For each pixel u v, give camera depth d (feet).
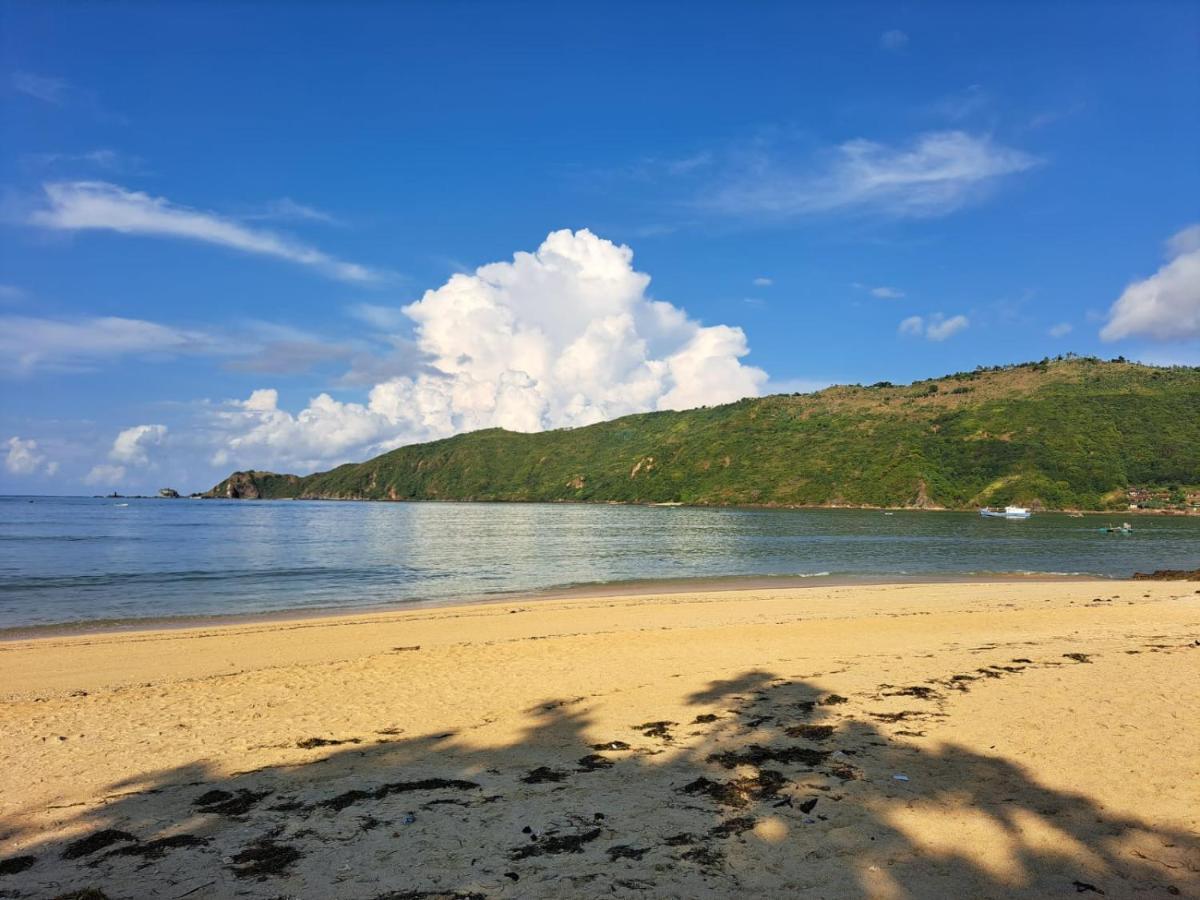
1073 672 38.52
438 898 16.98
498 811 22.20
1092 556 142.31
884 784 23.67
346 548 160.86
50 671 45.68
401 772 26.05
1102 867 18.03
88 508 456.45
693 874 17.97
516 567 122.72
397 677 42.06
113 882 18.03
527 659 46.65
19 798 24.14
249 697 37.88
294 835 20.70
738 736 29.25
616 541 186.29
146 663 47.98
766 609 70.03
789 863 18.48
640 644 51.26
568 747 28.53
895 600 76.18
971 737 28.14
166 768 27.04
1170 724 29.14
